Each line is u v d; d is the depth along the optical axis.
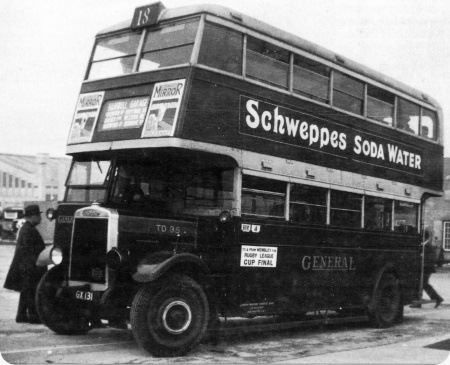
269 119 8.79
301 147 9.41
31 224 9.34
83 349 7.66
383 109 11.69
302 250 9.34
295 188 9.28
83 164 8.48
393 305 11.31
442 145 13.57
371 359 7.59
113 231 7.39
